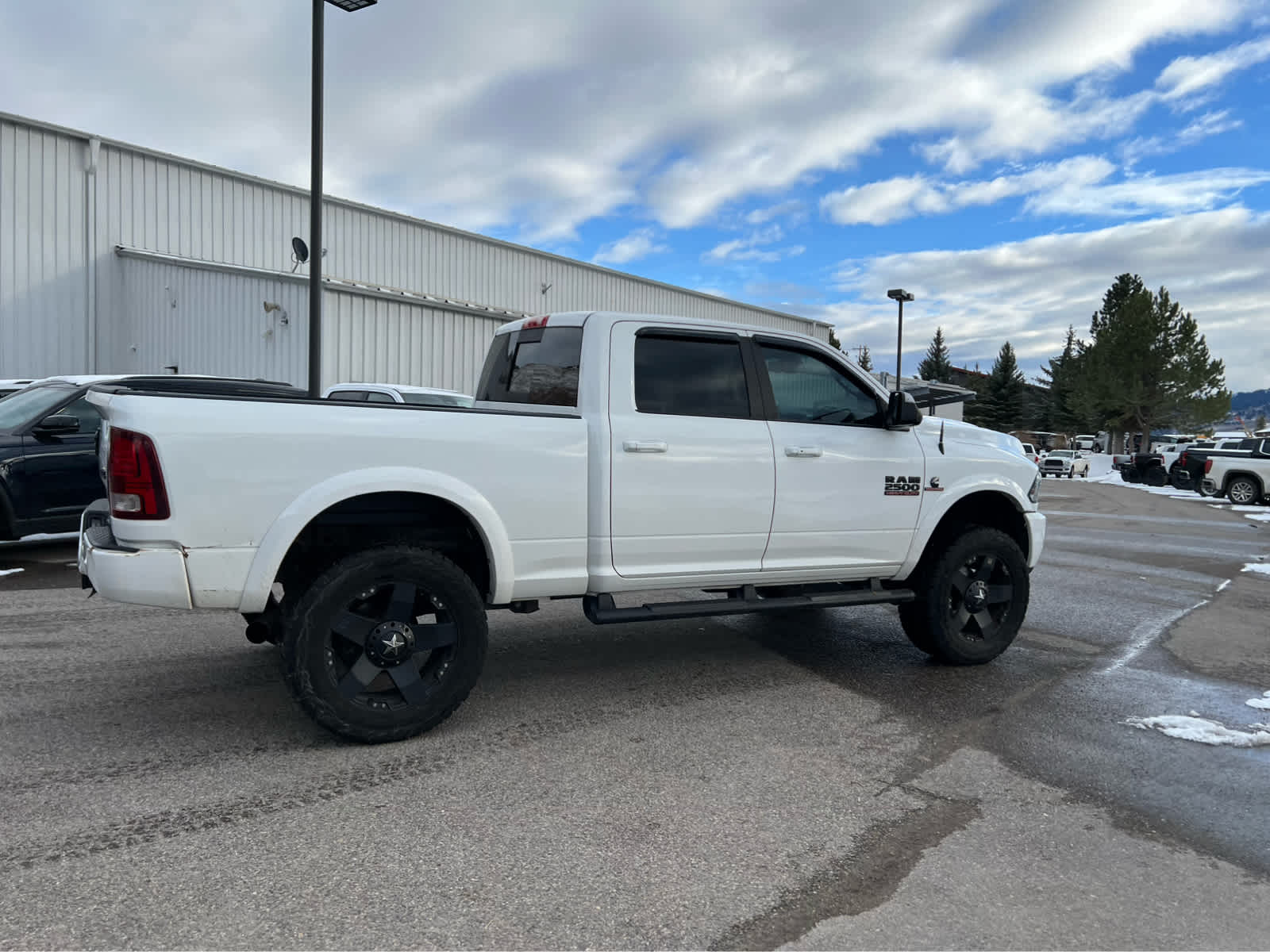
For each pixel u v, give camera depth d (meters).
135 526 3.35
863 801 3.33
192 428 3.38
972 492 5.36
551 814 3.16
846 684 4.93
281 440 3.51
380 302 17.58
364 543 4.05
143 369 19.42
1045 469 45.09
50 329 18.89
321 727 3.74
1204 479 23.08
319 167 10.64
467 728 4.05
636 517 4.29
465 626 3.88
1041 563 10.11
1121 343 54.97
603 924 2.45
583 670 5.11
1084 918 2.54
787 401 4.86
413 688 3.79
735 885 2.68
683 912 2.52
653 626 6.29
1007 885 2.73
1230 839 3.08
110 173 19.67
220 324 17.69
